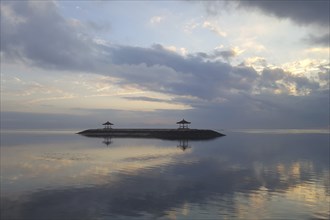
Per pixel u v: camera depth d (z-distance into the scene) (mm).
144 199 22844
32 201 22141
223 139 103125
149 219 18594
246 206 21000
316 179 30203
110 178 30547
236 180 29797
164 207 20891
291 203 21688
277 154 54000
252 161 43969
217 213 19609
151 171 34875
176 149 62969
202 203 21750
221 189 25984
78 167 37562
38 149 62312
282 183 28359
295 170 35781
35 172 33781
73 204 21500
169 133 112562
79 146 70438
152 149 62938
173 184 27938
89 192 24766
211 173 33656
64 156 49438
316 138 118250
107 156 49688
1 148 64500
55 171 34469
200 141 90562
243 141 92625
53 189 25719
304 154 54188
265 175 32469
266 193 24531
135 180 29625
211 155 51812
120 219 18625
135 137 111938
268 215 19188
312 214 19312
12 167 37188
